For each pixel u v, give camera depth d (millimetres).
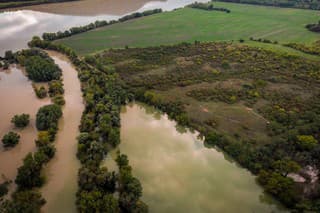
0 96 130500
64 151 98625
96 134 99750
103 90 129375
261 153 95562
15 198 78375
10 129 109000
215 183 89000
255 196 85125
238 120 115438
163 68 156625
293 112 118312
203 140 107500
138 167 93625
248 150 97312
